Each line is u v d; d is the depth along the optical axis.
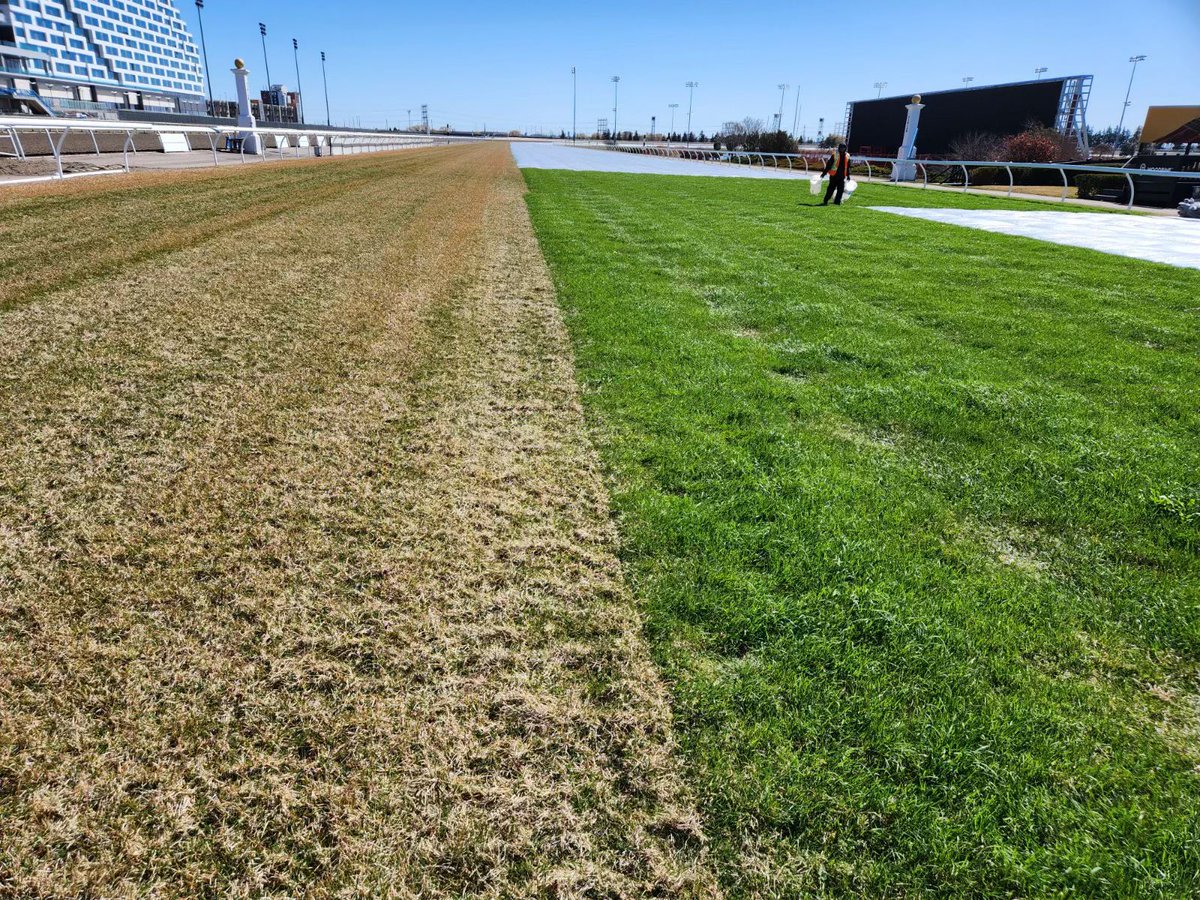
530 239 12.13
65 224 9.90
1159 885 1.78
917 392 5.14
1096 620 2.77
